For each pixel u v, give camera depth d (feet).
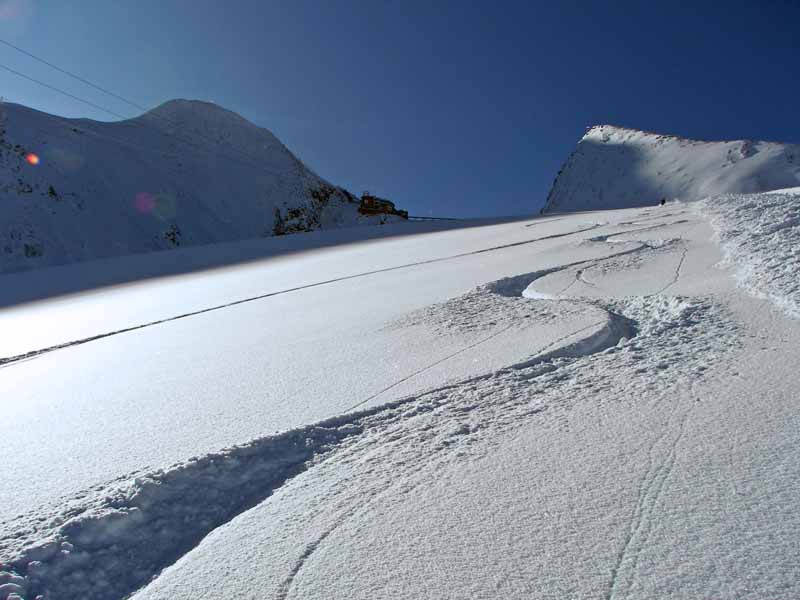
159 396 11.71
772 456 6.01
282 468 7.43
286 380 11.76
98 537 5.95
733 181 319.06
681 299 13.94
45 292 46.85
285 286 31.09
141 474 7.37
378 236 74.64
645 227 32.89
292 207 222.89
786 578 4.22
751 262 16.71
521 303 16.96
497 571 4.66
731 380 8.25
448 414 8.48
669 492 5.55
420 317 16.79
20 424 10.83
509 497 5.79
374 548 5.21
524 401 8.61
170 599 4.87
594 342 11.78
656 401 7.86
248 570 5.13
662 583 4.32
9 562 5.49
